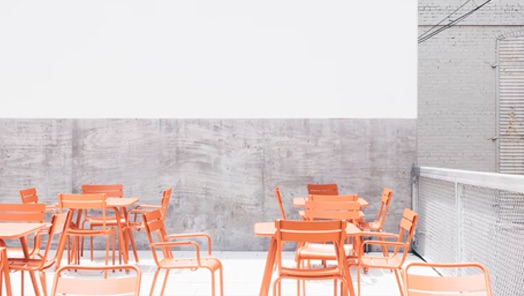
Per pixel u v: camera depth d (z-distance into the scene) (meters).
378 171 7.16
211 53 7.32
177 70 7.32
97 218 6.32
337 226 3.49
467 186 4.79
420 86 10.84
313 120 7.21
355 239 5.18
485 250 4.29
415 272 5.86
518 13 10.68
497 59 10.74
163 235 4.43
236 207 7.20
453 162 10.80
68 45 7.34
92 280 2.54
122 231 5.95
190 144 7.24
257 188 7.20
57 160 7.24
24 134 7.27
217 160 7.23
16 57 7.35
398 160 7.16
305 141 7.21
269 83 7.28
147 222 4.02
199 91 7.29
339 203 4.69
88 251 7.06
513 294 3.71
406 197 7.12
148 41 7.34
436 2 10.81
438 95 10.83
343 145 7.20
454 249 5.22
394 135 7.18
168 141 7.25
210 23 7.34
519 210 3.66
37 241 4.39
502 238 3.94
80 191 7.24
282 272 3.53
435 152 10.80
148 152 7.24
